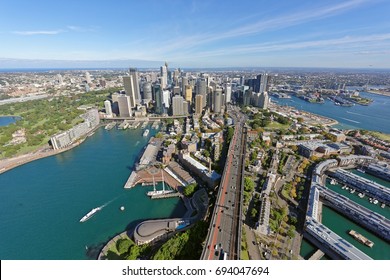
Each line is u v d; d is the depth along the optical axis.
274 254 184.25
